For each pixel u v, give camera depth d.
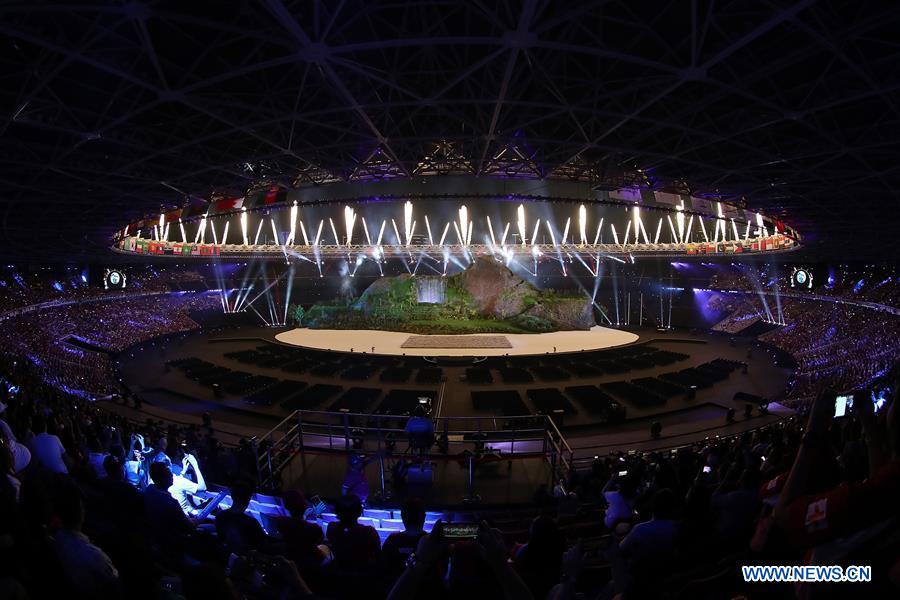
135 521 6.68
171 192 39.47
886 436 3.29
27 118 22.19
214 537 6.79
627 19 17.64
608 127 26.72
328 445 20.00
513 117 26.78
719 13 16.41
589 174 37.62
